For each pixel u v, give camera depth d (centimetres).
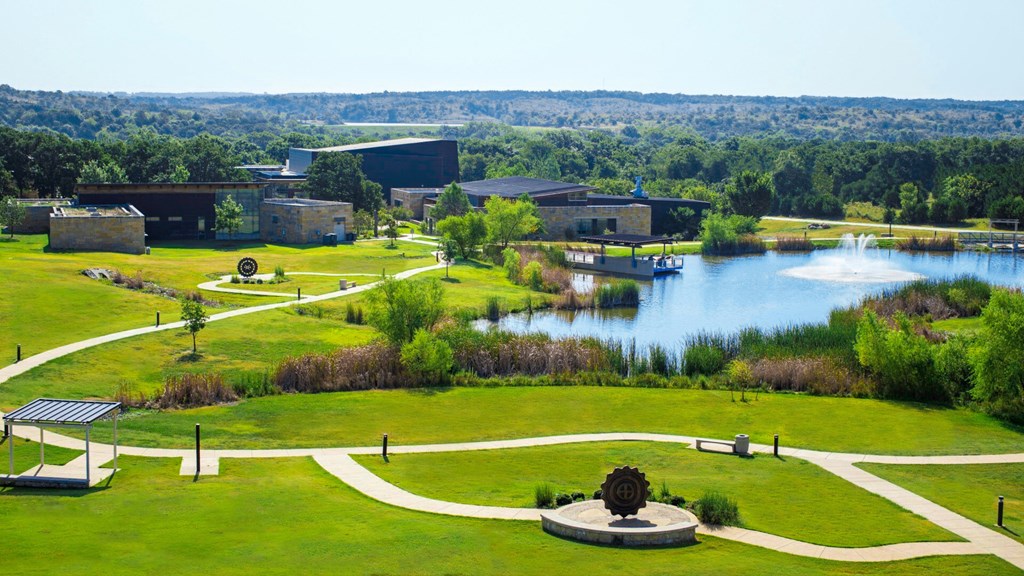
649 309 9988
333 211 13325
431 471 4691
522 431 5497
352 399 6156
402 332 7012
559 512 3994
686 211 16925
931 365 6475
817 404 6244
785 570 3519
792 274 12544
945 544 3869
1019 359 6003
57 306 7650
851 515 4181
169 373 6431
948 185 18875
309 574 3303
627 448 5191
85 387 5916
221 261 10900
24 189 16250
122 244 11050
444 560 3484
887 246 15500
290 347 7200
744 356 7194
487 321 9150
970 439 5481
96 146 17050
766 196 18050
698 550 3688
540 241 15425
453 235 12469
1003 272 12538
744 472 4784
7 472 4350
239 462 4725
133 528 3684
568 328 8831
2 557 3328
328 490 4319
